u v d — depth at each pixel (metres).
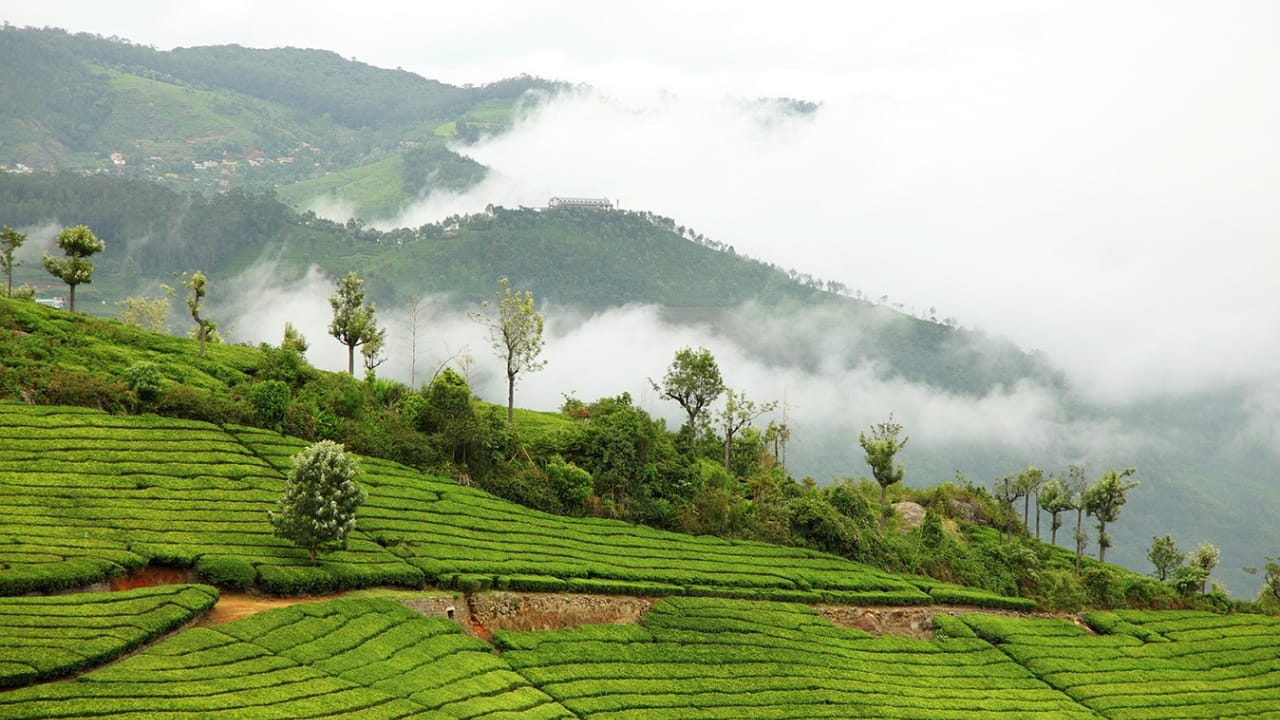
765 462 127.88
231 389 86.81
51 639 45.47
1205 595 108.38
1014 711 70.25
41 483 62.41
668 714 58.09
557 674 59.69
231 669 47.31
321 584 59.59
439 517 74.94
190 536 60.50
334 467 61.88
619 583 73.06
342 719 45.66
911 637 81.62
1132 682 79.69
